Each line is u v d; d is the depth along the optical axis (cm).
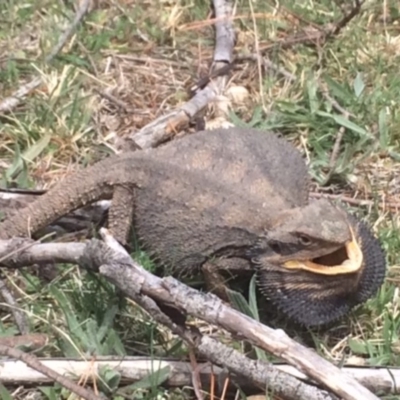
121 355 145
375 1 198
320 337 150
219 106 179
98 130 176
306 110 177
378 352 148
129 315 150
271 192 152
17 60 187
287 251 147
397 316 150
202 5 200
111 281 142
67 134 173
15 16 196
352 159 171
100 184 155
